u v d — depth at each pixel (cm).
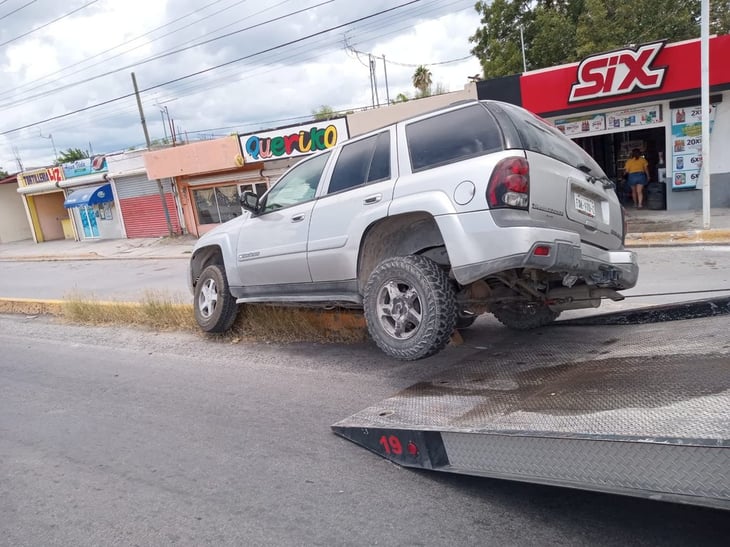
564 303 472
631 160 1611
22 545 284
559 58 2391
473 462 281
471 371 418
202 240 662
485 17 2669
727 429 208
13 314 1058
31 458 390
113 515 304
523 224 352
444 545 250
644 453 216
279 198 541
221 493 315
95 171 2883
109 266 1944
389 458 329
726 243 1083
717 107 1428
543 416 282
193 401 473
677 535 242
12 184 3656
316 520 279
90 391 533
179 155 2331
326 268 472
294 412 424
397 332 405
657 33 2186
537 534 252
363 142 461
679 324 447
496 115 381
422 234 420
